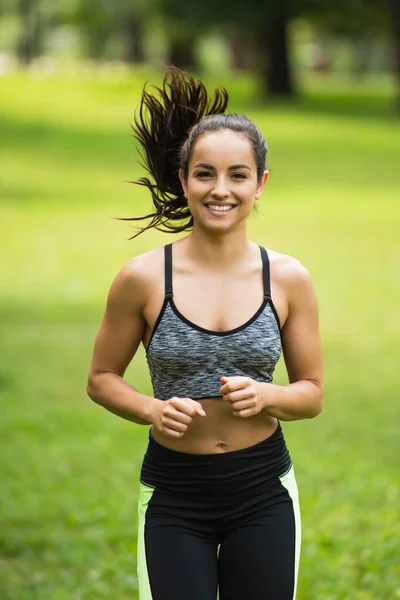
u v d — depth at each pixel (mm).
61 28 92500
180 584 4340
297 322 4562
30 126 44156
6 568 7566
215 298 4430
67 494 9195
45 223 25422
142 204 28328
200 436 4445
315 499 8734
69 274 20062
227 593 4492
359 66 106250
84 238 23609
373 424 11344
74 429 11367
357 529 8008
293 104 55562
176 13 58188
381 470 9734
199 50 88938
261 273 4492
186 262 4480
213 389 4414
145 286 4461
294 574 4438
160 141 4902
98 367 4609
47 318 16672
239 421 4457
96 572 7328
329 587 6766
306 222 25281
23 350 14641
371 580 6836
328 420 11539
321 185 31359
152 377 4586
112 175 33250
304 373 4594
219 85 4895
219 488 4441
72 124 45031
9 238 23516
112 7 70750
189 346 4383
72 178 32625
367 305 17438
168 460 4484
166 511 4477
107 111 49281
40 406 12164
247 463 4457
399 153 38625
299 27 72750
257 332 4402
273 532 4441
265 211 26781
